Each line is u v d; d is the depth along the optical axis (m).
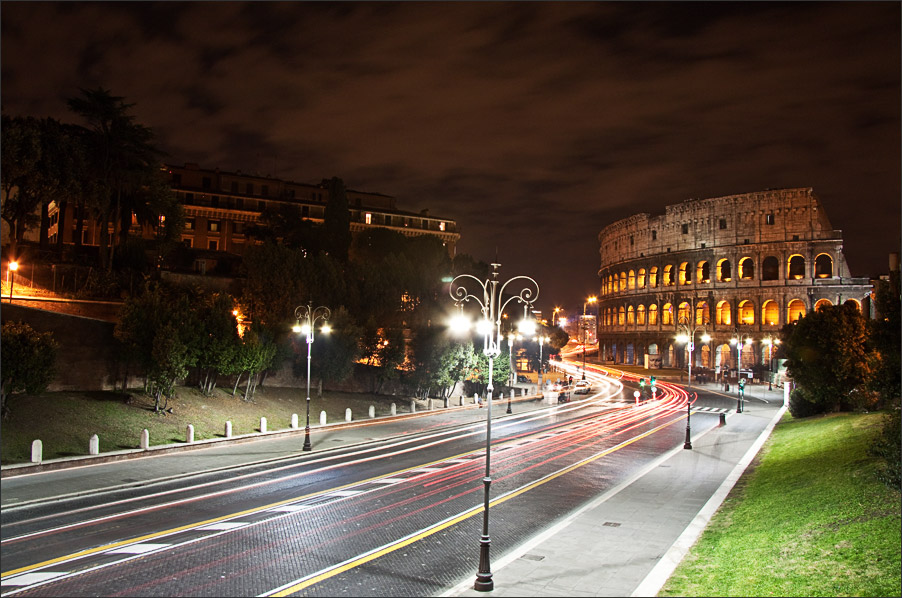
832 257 119.19
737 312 126.94
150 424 39.09
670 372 125.31
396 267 69.88
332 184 87.38
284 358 55.94
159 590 15.26
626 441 45.09
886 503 19.03
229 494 26.39
